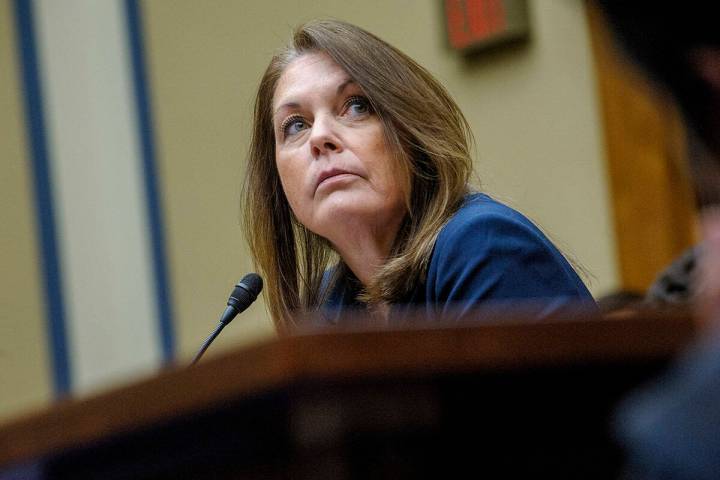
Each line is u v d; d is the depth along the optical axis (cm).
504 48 1235
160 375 283
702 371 197
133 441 317
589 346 277
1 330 1466
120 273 1439
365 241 622
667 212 1128
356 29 641
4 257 1471
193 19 1416
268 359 264
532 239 571
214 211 1389
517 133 1231
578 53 1179
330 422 283
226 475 306
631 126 1141
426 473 286
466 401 284
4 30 1473
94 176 1453
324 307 659
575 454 292
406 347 269
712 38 205
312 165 622
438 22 1270
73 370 1443
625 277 1155
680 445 194
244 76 1378
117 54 1452
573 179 1191
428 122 620
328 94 624
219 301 1384
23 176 1467
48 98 1463
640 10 209
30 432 311
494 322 273
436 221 598
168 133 1427
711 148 208
